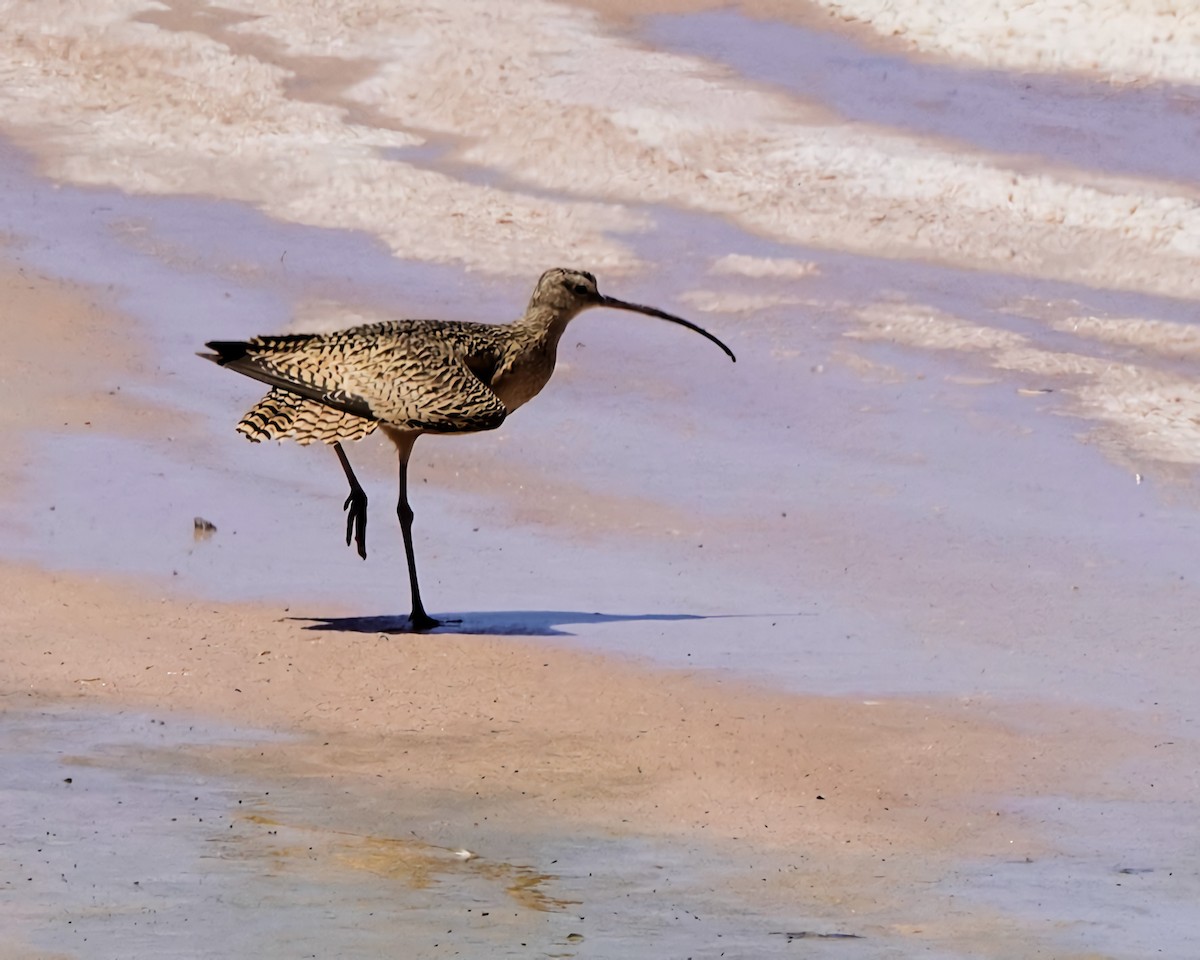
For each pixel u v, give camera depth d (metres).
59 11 34.34
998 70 33.28
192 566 14.40
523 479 16.81
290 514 15.80
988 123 30.55
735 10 36.62
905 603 13.89
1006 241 25.67
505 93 31.44
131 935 8.23
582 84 31.80
